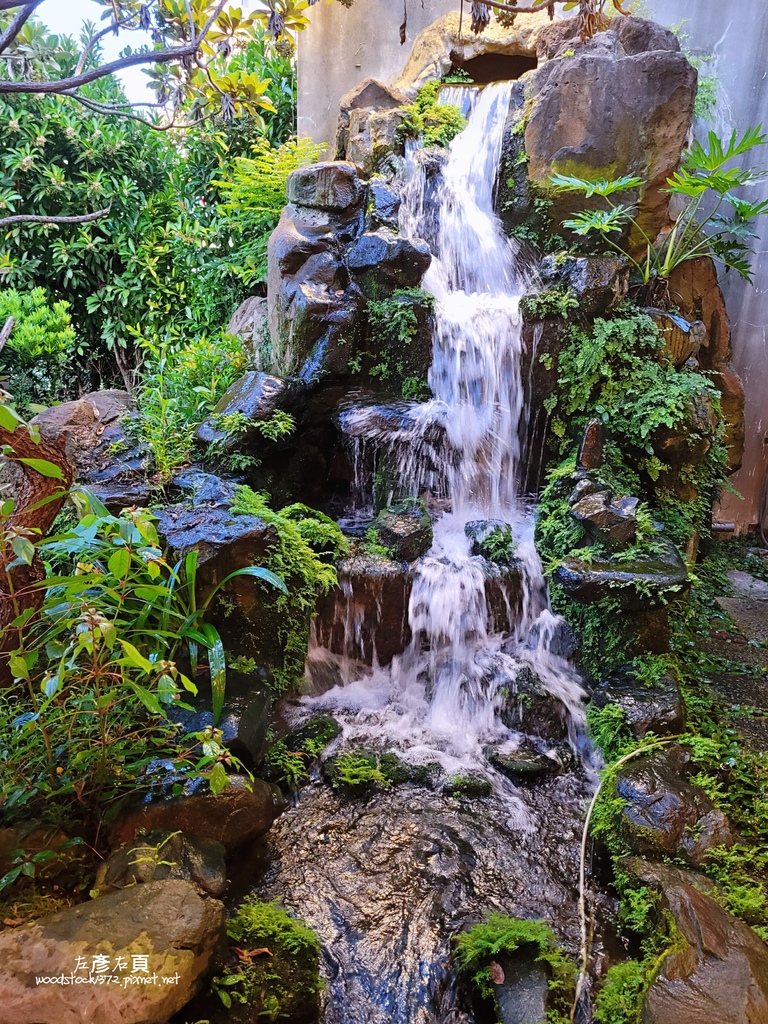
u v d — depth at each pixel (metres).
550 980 2.31
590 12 3.52
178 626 3.13
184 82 2.99
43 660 2.83
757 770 3.21
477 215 5.53
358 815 3.16
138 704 2.73
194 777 2.60
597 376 4.55
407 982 2.40
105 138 7.10
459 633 4.13
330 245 4.86
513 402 4.87
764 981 2.05
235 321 6.42
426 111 5.86
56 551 3.04
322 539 3.99
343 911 2.66
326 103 7.27
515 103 5.45
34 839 2.30
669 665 3.73
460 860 2.93
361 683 4.12
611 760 3.29
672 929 2.26
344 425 4.44
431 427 4.50
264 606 3.45
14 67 4.35
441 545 4.43
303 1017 2.22
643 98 4.80
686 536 4.58
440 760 3.51
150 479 4.05
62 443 2.63
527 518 4.88
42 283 7.53
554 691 3.79
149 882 2.16
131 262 7.50
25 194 7.00
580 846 3.02
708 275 5.87
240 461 4.15
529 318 4.68
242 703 3.09
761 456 7.00
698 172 6.05
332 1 6.95
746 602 5.45
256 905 2.58
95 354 7.88
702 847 2.65
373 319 4.72
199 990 2.10
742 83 6.31
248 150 7.53
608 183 4.73
